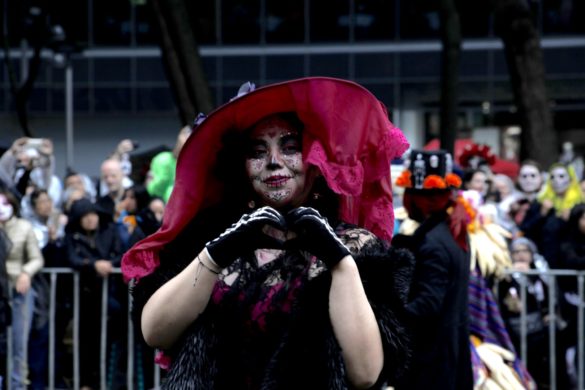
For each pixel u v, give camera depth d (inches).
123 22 1050.7
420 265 239.1
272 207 130.6
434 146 616.1
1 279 301.7
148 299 128.2
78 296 323.6
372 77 1042.1
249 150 130.7
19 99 807.7
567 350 330.6
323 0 1042.1
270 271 125.8
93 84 1053.2
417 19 1034.7
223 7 1046.4
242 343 124.7
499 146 1025.5
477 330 275.0
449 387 240.4
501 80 1025.5
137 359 324.5
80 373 327.6
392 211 134.0
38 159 414.0
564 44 1026.1
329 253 119.9
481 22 1026.1
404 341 125.3
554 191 440.8
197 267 122.6
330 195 132.9
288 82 125.2
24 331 316.8
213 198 134.8
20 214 322.7
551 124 540.1
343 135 127.4
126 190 375.6
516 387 268.4
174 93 552.7
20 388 315.3
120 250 329.7
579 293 326.3
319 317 123.2
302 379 121.6
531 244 347.9
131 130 1065.5
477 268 279.7
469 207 275.9
